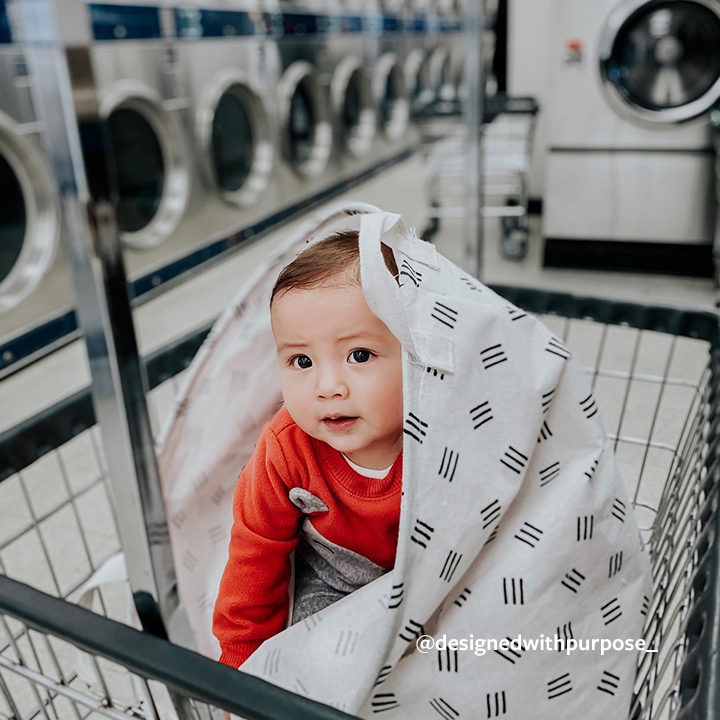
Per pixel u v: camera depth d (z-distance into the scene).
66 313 3.19
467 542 0.66
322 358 0.66
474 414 0.66
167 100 3.62
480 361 0.67
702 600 0.53
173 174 3.82
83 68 0.43
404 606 0.65
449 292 0.68
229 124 4.29
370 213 0.68
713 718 0.40
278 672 0.69
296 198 5.00
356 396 0.65
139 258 3.58
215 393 0.81
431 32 7.61
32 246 3.04
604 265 3.61
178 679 0.52
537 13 4.26
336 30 5.32
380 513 0.73
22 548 1.71
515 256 3.85
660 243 3.49
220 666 0.53
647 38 3.17
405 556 0.63
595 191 3.47
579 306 1.18
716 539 0.59
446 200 5.04
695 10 3.05
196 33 3.77
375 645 0.65
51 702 0.92
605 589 0.77
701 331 1.10
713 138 3.22
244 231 4.44
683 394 1.87
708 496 0.70
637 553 0.79
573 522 0.73
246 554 0.75
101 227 0.46
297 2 4.73
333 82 5.36
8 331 2.91
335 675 0.67
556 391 0.73
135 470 0.53
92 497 1.90
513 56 4.37
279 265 0.77
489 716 0.72
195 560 0.87
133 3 3.31
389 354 0.65
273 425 0.75
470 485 0.65
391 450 0.72
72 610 0.59
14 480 2.04
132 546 0.56
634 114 3.27
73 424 0.96
